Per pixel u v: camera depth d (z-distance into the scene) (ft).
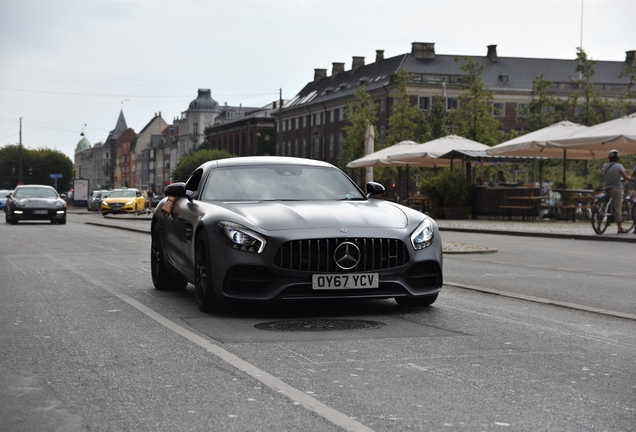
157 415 12.74
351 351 17.80
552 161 175.01
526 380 15.15
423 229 23.34
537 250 52.08
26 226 94.58
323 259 21.93
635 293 28.96
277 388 14.42
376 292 22.26
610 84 276.21
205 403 13.43
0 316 23.26
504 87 275.39
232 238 22.22
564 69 287.69
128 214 152.25
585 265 41.01
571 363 16.71
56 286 31.07
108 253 48.91
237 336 19.67
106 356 17.39
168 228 28.04
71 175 526.16
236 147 402.11
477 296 27.61
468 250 49.42
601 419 12.55
